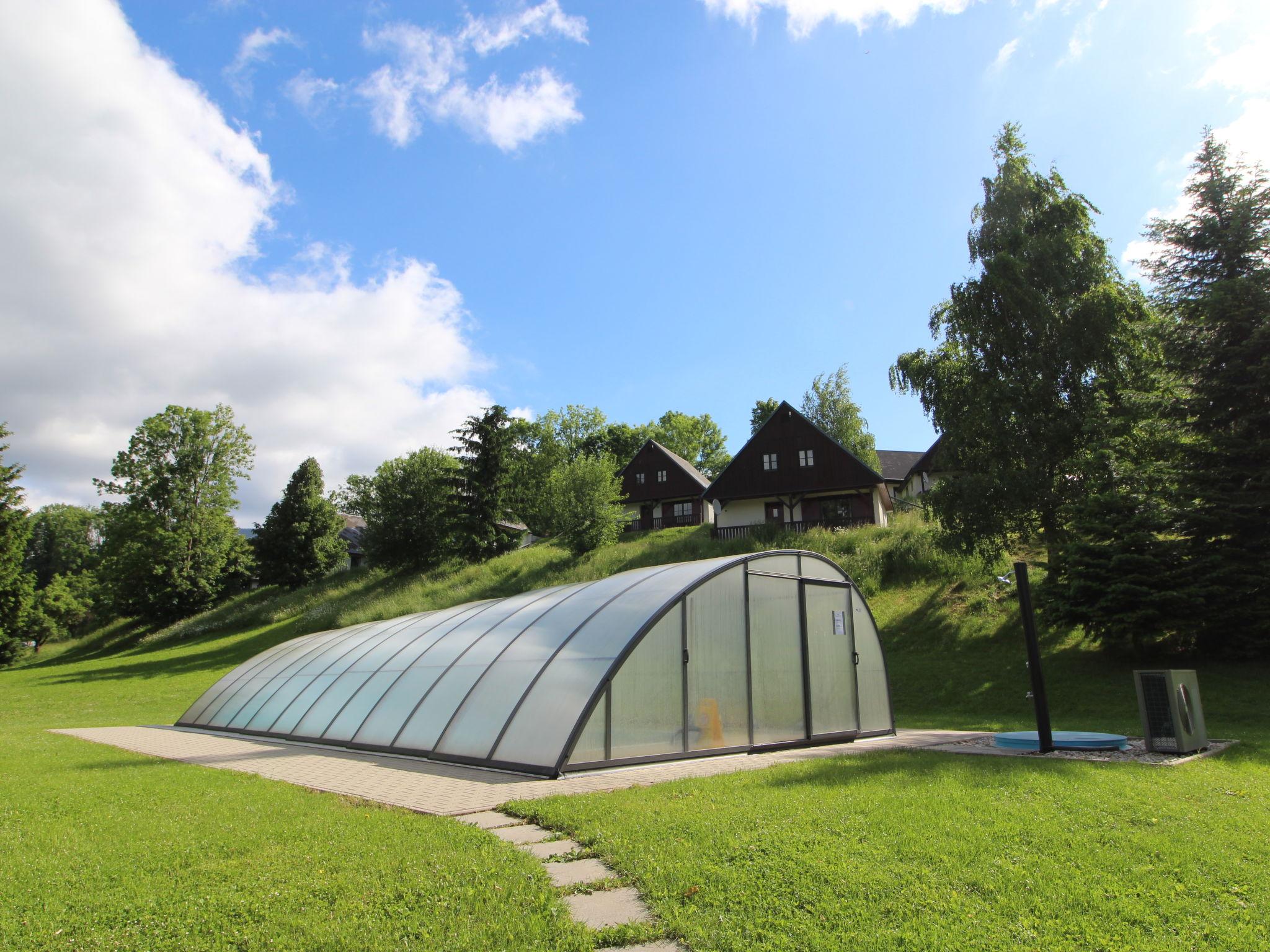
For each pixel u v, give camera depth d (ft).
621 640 34.04
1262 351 63.93
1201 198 70.49
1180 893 14.84
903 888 15.11
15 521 157.79
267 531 198.39
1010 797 22.91
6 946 12.95
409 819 22.02
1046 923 13.47
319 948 12.86
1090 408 77.41
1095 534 66.80
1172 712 32.73
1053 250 78.69
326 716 46.91
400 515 167.94
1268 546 61.00
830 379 205.57
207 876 16.58
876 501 142.41
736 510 150.92
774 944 12.76
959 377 85.61
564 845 19.17
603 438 271.69
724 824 19.71
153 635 162.81
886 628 84.48
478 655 41.09
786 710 40.52
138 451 173.78
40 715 79.41
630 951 12.85
